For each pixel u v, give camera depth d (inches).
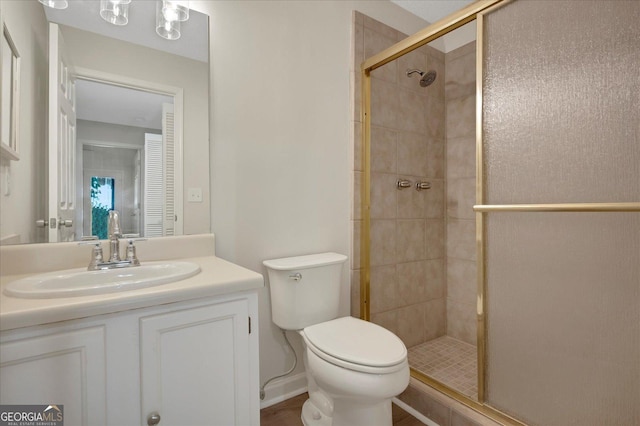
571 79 45.6
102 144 51.5
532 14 49.9
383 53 75.7
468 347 89.2
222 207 61.7
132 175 53.8
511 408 52.7
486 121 55.4
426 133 92.1
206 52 59.9
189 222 58.1
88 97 50.5
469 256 91.4
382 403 49.4
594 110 43.5
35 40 46.4
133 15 54.3
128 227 53.6
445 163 96.7
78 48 49.8
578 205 44.5
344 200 79.0
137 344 33.9
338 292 67.7
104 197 51.7
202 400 37.9
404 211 88.0
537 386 49.5
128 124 53.6
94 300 31.2
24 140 45.4
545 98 48.2
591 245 44.0
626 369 41.2
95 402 31.7
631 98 40.6
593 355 43.9
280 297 62.4
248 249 64.7
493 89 54.6
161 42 56.3
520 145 50.9
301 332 58.1
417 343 90.2
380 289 83.4
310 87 73.2
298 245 71.3
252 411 41.9
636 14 40.5
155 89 55.7
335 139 77.3
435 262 94.6
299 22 71.6
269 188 67.4
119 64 52.9
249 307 41.8
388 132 84.7
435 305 94.5
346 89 79.4
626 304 41.3
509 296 52.6
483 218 55.7
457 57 93.4
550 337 48.0
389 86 84.9
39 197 46.5
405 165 88.1
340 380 46.2
